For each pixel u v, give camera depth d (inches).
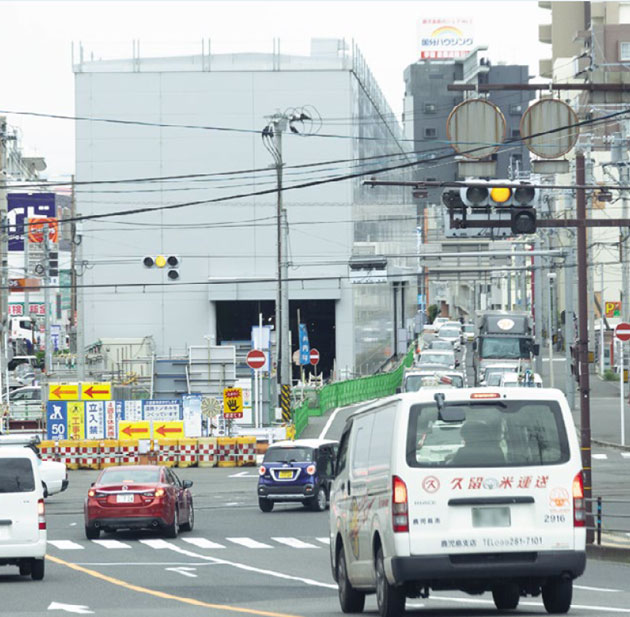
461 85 3117.6
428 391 1674.5
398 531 1635.1
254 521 4170.8
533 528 1648.6
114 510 3619.6
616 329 6845.5
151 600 2240.4
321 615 1923.0
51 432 6663.4
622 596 2156.7
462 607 2036.2
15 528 2591.0
